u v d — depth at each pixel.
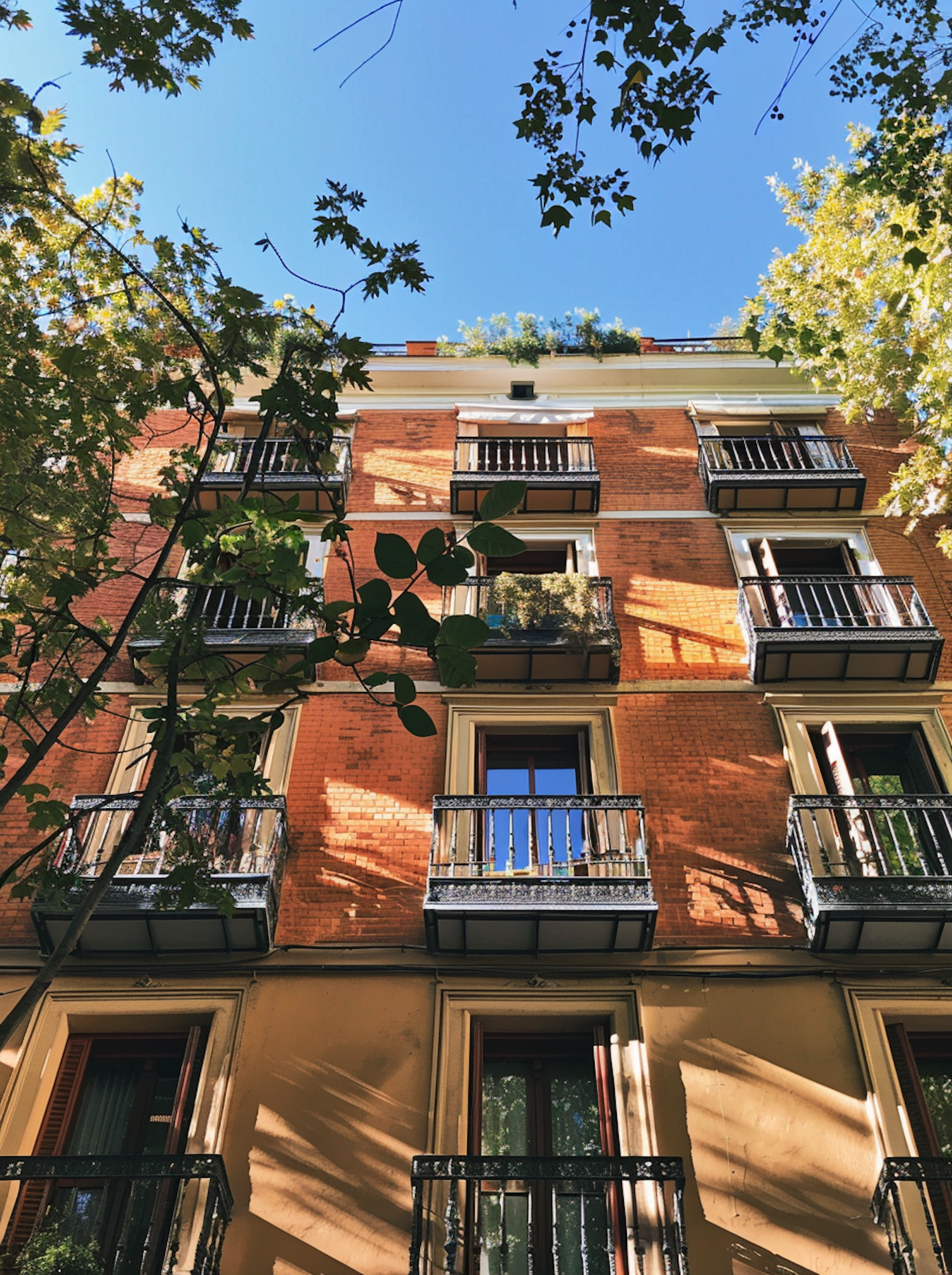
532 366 18.70
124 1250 8.86
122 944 10.88
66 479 10.70
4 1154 9.42
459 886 10.70
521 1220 9.13
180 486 8.84
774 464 16.84
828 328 14.56
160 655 8.43
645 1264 8.56
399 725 13.14
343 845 11.89
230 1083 9.90
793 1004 10.42
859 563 15.20
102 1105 10.07
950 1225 8.84
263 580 8.04
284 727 13.09
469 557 5.58
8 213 10.76
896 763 12.91
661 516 15.95
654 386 18.61
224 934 10.77
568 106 7.84
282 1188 9.17
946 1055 10.28
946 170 10.56
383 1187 9.18
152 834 11.05
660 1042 10.15
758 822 11.97
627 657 13.90
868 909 10.46
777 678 13.52
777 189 15.41
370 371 18.56
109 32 8.53
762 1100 9.70
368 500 16.33
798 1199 9.03
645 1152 9.41
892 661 13.37
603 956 10.88
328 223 8.46
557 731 13.20
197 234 10.57
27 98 8.86
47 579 10.05
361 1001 10.54
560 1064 10.43
